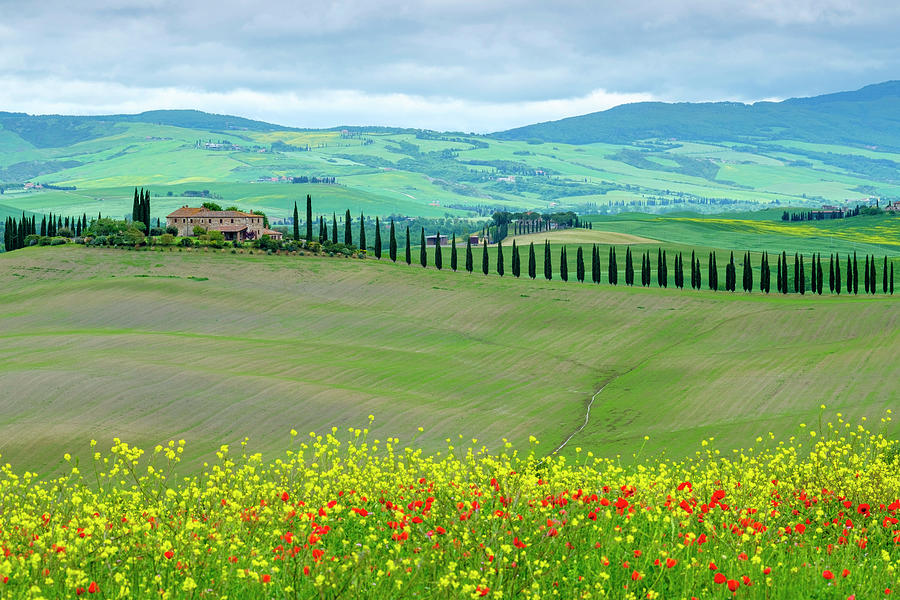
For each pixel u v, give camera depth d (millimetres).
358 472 32031
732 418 116938
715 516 27531
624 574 22547
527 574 21938
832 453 34469
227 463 30062
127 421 96062
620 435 110375
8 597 19453
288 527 25328
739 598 20812
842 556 24750
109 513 25688
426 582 21406
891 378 127562
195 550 21781
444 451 96688
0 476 76875
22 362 119688
